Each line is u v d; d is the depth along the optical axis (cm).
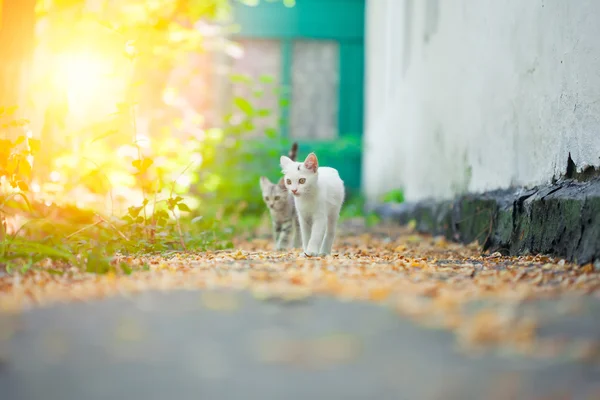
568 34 496
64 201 685
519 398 187
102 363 219
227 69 1488
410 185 1109
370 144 1564
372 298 310
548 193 493
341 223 1166
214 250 594
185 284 349
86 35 832
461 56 788
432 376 205
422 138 1011
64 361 221
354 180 1677
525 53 581
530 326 256
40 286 352
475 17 729
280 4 1612
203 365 216
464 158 772
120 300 311
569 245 443
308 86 1652
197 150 997
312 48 1647
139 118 1105
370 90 1574
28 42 681
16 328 259
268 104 1611
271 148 1482
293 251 595
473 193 728
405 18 1162
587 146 468
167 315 280
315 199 558
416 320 269
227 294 322
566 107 501
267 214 1149
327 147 1616
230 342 240
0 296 321
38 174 683
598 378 204
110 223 546
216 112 1568
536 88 557
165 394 192
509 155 621
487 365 216
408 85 1131
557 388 195
